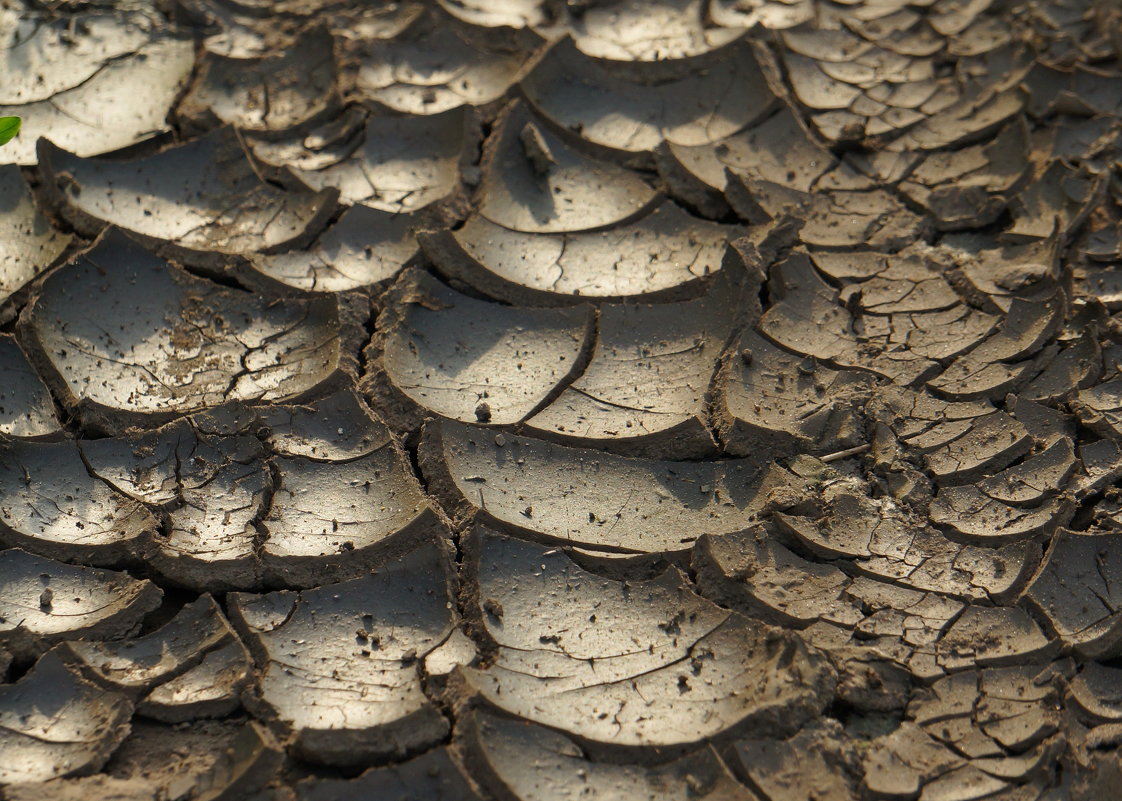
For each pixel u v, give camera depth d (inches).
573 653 68.9
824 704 68.4
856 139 77.3
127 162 75.5
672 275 74.2
